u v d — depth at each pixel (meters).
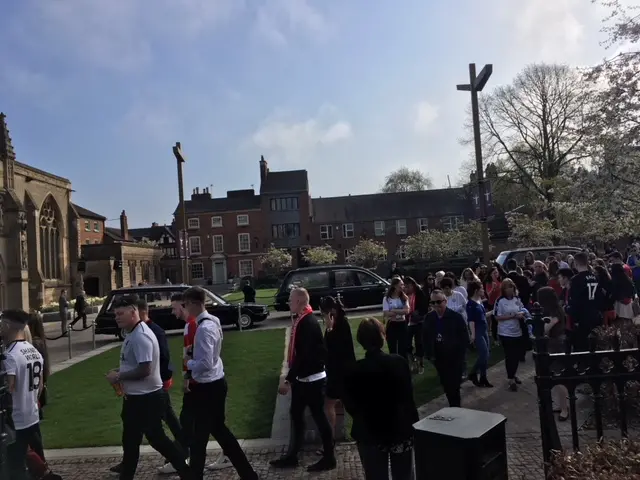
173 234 84.06
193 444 5.23
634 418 6.35
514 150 40.12
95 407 8.87
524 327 8.53
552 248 21.77
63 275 40.62
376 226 64.94
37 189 37.53
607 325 8.13
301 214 64.88
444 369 7.14
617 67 13.12
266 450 6.48
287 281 21.42
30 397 5.09
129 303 5.25
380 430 4.18
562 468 3.39
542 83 37.81
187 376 5.36
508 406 7.71
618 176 13.73
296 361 5.81
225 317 18.83
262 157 66.38
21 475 4.98
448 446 3.06
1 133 32.97
